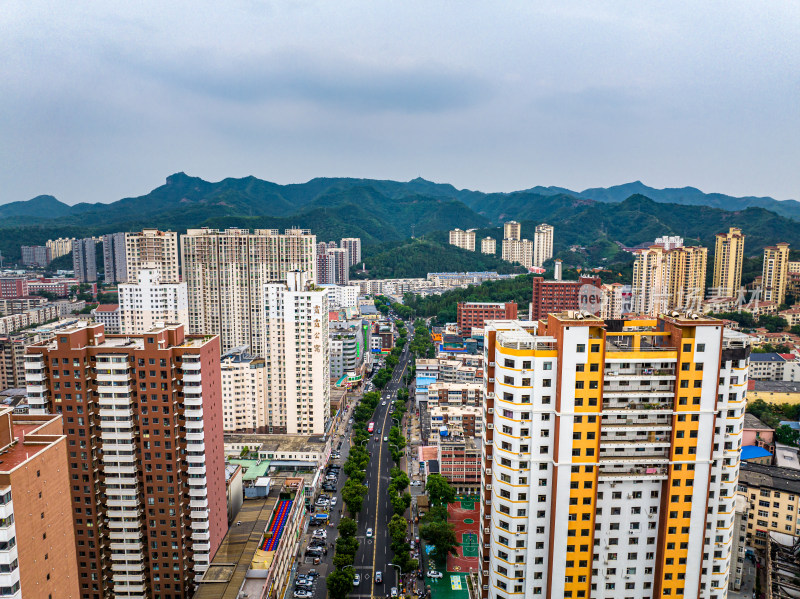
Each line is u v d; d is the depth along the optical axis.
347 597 197.00
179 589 179.25
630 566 132.25
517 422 128.25
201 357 171.50
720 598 134.25
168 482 175.12
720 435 128.62
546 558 133.75
